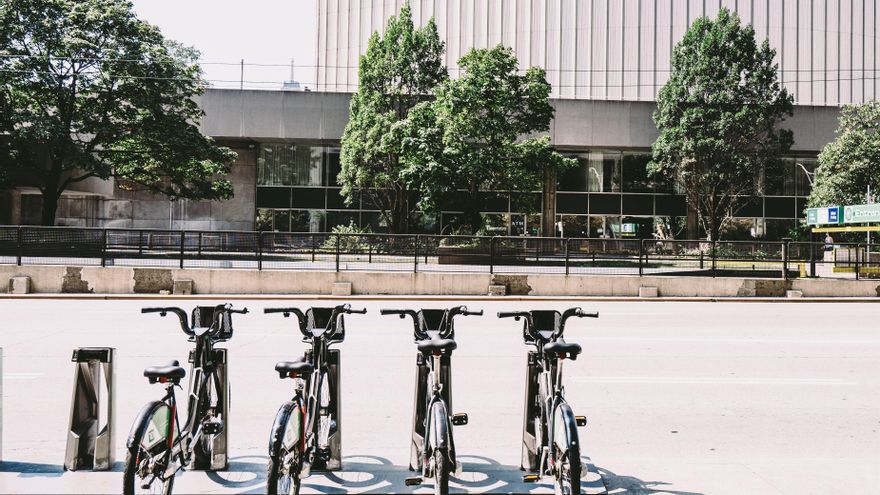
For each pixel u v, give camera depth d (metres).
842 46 55.41
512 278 20.16
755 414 6.57
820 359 9.63
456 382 7.88
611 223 41.97
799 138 39.47
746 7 55.00
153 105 30.11
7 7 27.97
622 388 7.63
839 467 4.91
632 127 40.09
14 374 8.02
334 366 4.73
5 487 4.18
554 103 39.91
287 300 18.27
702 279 20.50
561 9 55.66
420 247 20.08
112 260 19.47
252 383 7.66
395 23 34.16
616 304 18.72
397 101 34.56
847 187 34.28
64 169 28.84
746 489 4.42
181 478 4.48
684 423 6.22
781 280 20.78
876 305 19.06
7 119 27.91
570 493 3.43
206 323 4.55
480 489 4.37
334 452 4.67
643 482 4.56
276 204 42.34
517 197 31.84
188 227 42.06
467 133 29.52
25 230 18.84
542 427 4.30
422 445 4.56
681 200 41.94
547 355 3.90
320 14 61.00
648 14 54.91
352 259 19.83
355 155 33.88
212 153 32.06
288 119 39.72
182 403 6.68
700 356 9.80
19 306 15.95
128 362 8.76
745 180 36.84
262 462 4.86
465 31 56.75
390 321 13.48
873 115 35.12
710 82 35.31
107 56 28.91
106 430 4.52
